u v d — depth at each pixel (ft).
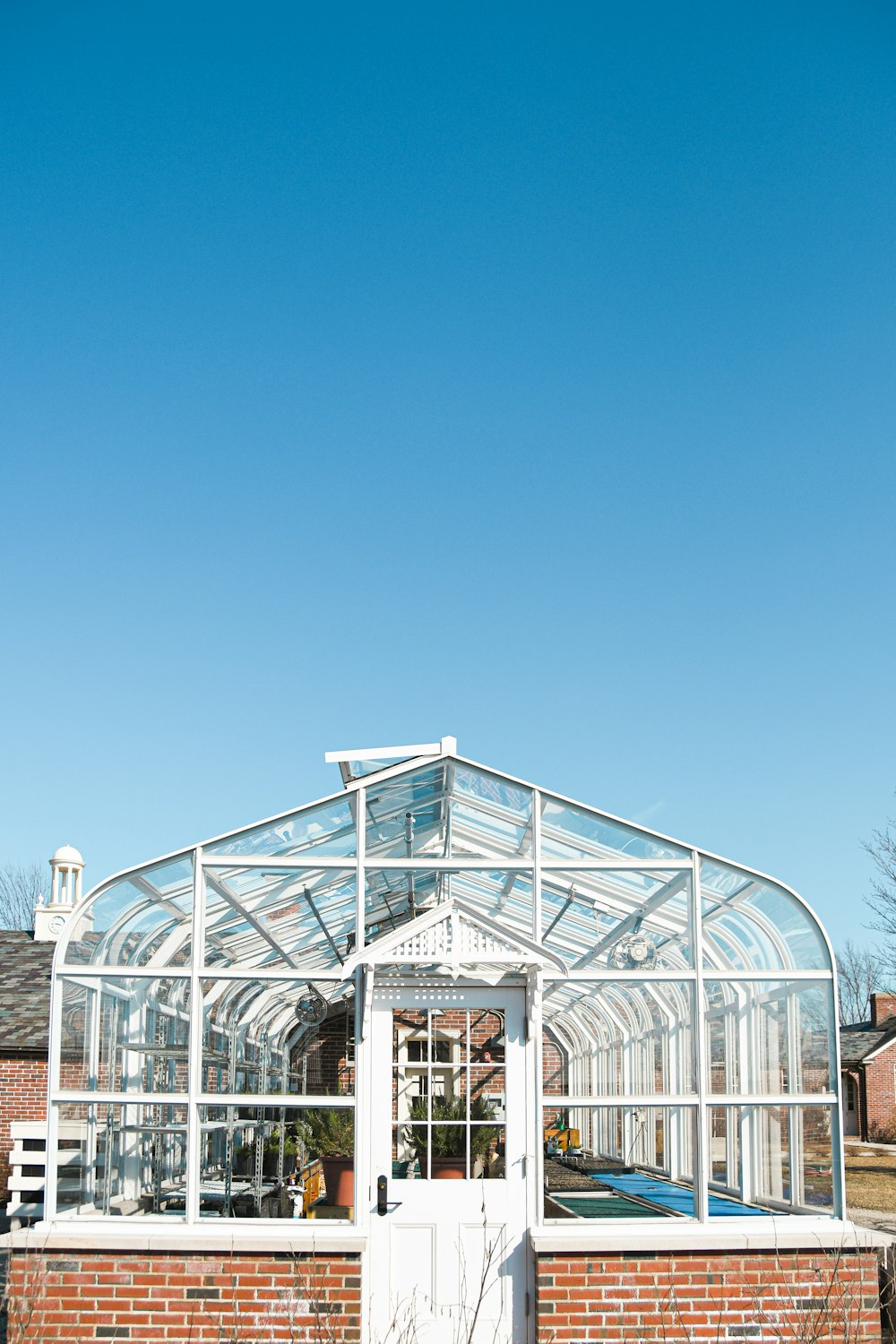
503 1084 34.27
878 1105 128.16
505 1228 33.42
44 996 79.77
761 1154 35.78
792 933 35.22
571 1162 45.27
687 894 35.58
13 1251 31.68
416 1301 32.96
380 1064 34.19
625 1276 32.12
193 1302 31.45
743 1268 32.37
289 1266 31.68
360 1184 33.22
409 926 33.58
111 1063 34.04
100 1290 31.50
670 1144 41.16
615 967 36.99
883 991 140.36
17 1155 59.41
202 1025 34.06
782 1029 35.06
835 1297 32.27
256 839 34.81
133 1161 34.27
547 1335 31.71
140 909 34.58
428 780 35.76
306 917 37.68
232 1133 35.29
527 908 39.83
